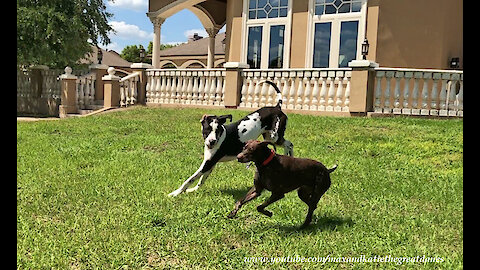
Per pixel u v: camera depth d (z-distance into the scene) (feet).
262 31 53.06
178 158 25.39
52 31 54.19
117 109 47.88
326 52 48.62
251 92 44.29
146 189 18.80
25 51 56.18
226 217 15.23
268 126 19.07
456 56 48.65
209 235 13.65
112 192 18.29
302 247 12.78
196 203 16.85
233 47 55.26
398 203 17.21
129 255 12.12
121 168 22.72
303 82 41.63
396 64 45.50
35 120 44.68
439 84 40.52
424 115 37.29
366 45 39.91
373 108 38.60
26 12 54.08
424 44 45.39
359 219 15.29
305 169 13.39
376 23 45.29
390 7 45.19
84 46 62.59
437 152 26.07
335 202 17.12
